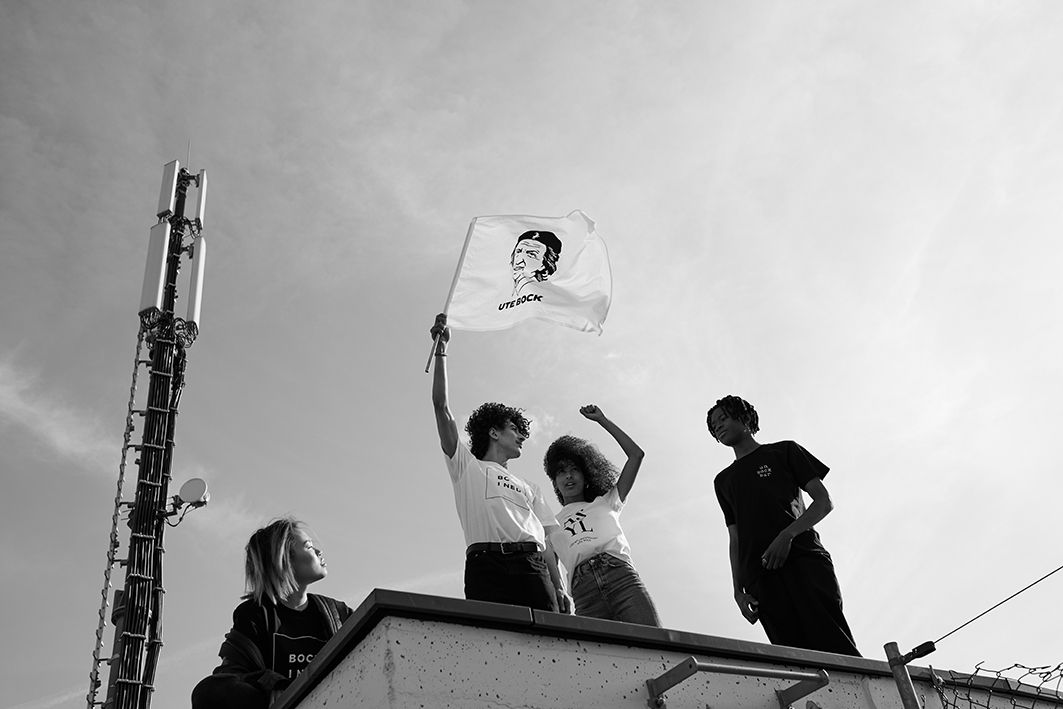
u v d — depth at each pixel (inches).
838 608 219.0
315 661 139.0
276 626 181.6
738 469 245.3
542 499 241.4
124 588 343.9
